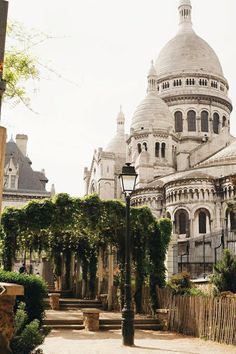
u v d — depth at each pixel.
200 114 101.62
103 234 27.00
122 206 25.16
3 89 6.82
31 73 10.55
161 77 108.31
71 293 38.72
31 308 14.93
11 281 14.73
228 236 35.59
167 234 25.53
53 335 18.77
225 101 105.38
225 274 22.30
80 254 35.38
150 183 80.38
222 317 17.91
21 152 71.44
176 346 16.52
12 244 23.59
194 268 37.12
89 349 15.01
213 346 16.72
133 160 93.31
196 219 68.12
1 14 6.75
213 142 94.31
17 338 7.69
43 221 23.84
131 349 15.29
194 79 105.62
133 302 25.62
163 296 23.05
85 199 24.64
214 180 69.38
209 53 110.19
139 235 25.80
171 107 103.06
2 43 6.73
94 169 101.12
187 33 115.88
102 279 33.56
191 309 20.09
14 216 23.53
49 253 38.84
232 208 32.62
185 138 98.56
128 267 16.92
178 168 92.44
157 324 22.44
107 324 21.88
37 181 68.38
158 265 24.89
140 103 99.50
